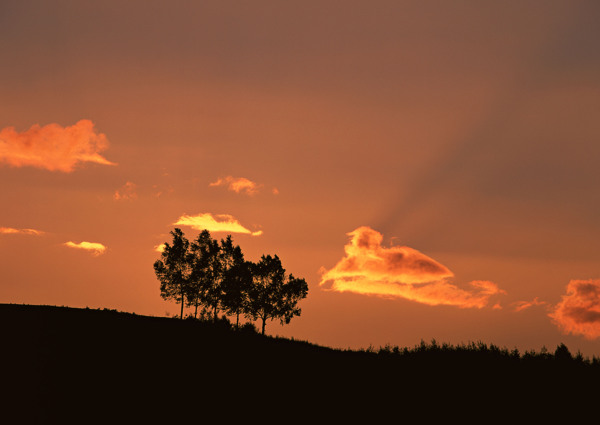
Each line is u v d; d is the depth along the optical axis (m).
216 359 44.16
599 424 30.05
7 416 30.20
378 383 39.28
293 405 34.78
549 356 42.28
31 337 44.47
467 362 41.81
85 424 29.95
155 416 31.70
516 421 30.91
